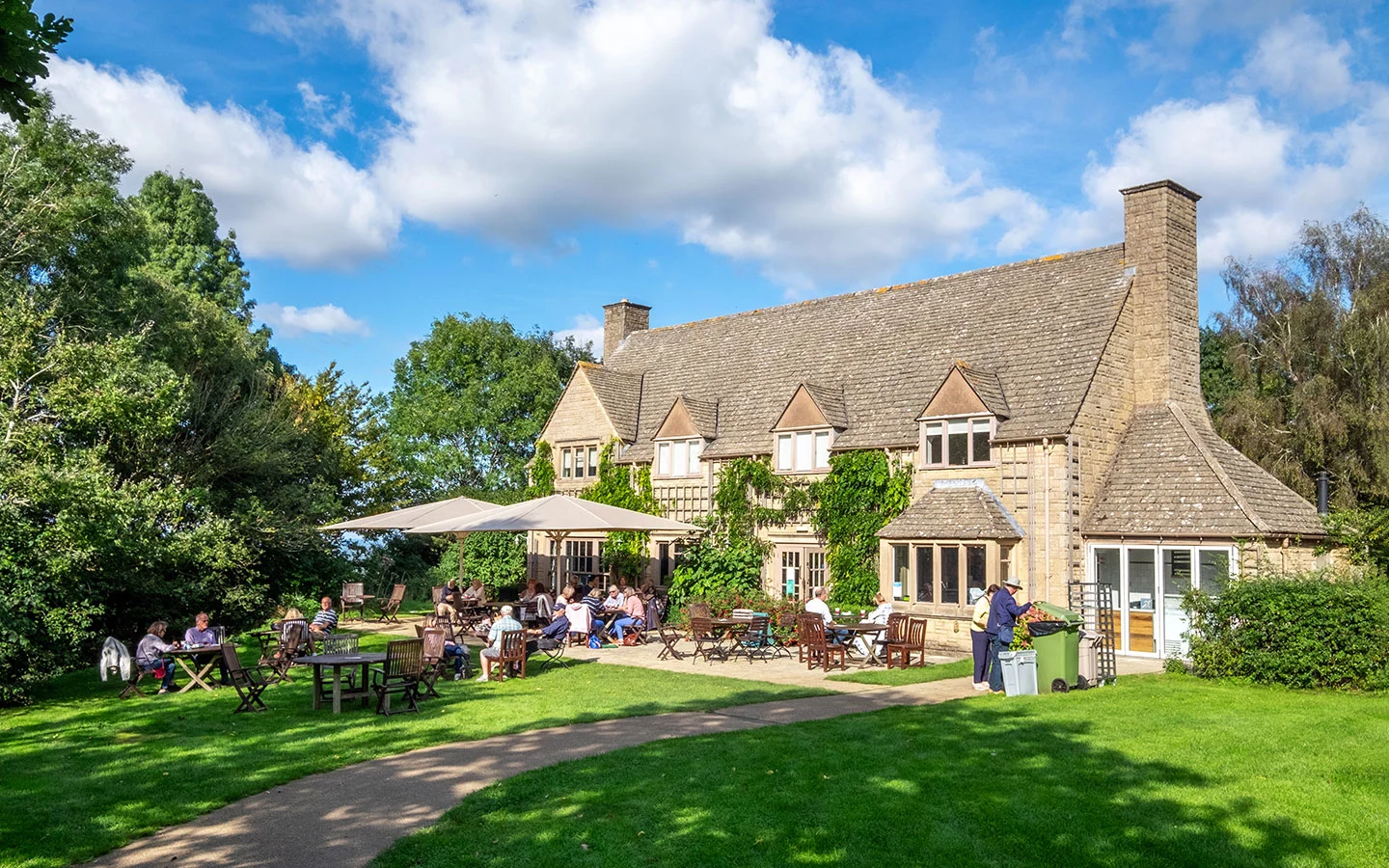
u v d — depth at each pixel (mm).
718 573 30641
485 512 26984
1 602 16953
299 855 8875
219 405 32281
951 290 32406
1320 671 17750
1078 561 24922
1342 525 23750
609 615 26500
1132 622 24719
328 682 19094
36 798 10742
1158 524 23906
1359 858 8859
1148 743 12930
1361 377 41031
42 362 23328
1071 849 9039
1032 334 28312
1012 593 18188
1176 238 27531
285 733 14141
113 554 21203
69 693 18312
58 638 18516
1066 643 17828
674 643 24891
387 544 47219
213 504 30062
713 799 10359
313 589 35562
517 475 51781
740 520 31469
